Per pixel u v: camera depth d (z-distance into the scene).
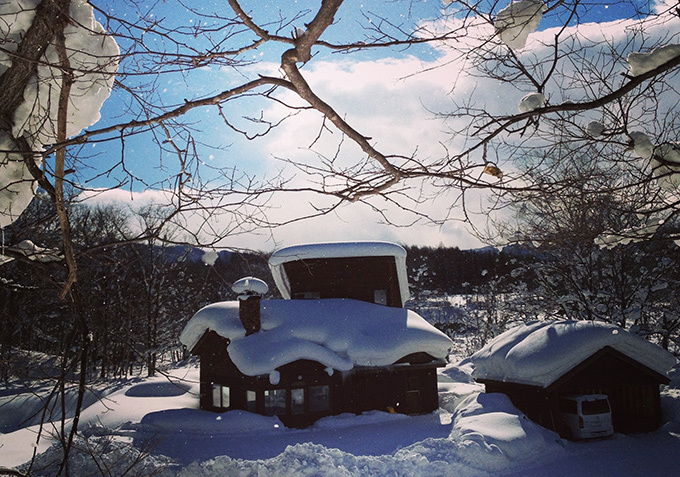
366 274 29.73
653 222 5.96
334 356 23.88
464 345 48.88
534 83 4.64
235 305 26.25
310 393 23.97
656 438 20.08
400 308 29.08
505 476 16.25
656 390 21.55
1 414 24.20
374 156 4.18
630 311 27.09
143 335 6.84
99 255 6.20
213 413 23.50
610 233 6.09
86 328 5.32
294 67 3.79
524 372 20.61
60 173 4.23
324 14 3.48
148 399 27.58
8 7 4.35
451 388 30.30
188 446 19.53
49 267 5.98
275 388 23.20
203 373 25.88
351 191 4.44
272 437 21.12
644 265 28.02
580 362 20.30
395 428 22.08
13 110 4.76
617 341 20.64
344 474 15.48
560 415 20.16
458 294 53.75
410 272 53.44
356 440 20.20
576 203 5.75
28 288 6.18
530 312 32.72
